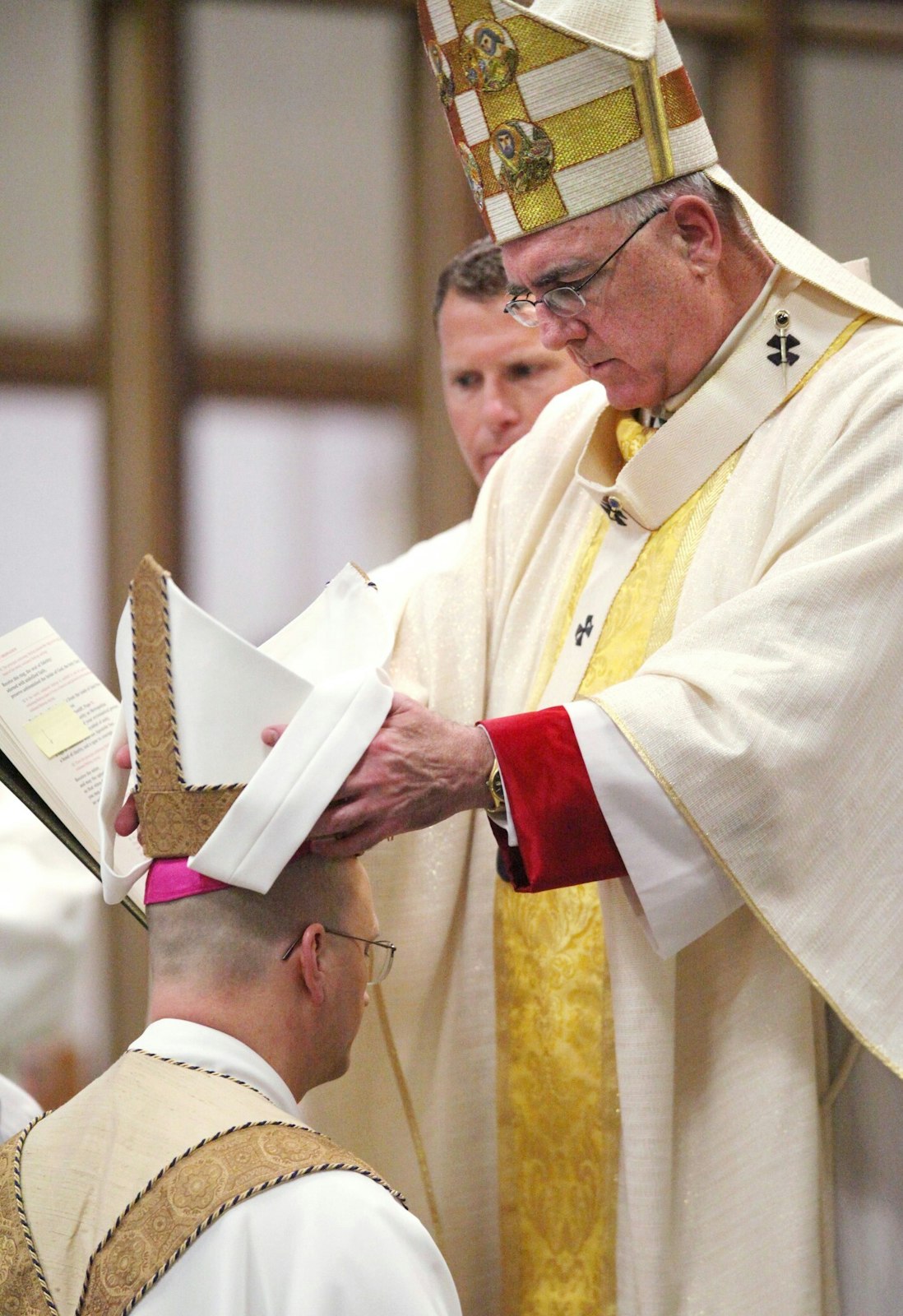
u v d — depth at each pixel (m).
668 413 9.11
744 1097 8.23
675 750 7.59
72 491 23.55
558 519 9.81
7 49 23.36
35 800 8.58
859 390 8.23
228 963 6.65
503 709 9.52
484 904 9.37
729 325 8.76
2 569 23.34
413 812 7.34
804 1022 8.23
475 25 8.45
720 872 7.74
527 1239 8.98
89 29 23.47
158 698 6.86
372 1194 6.08
